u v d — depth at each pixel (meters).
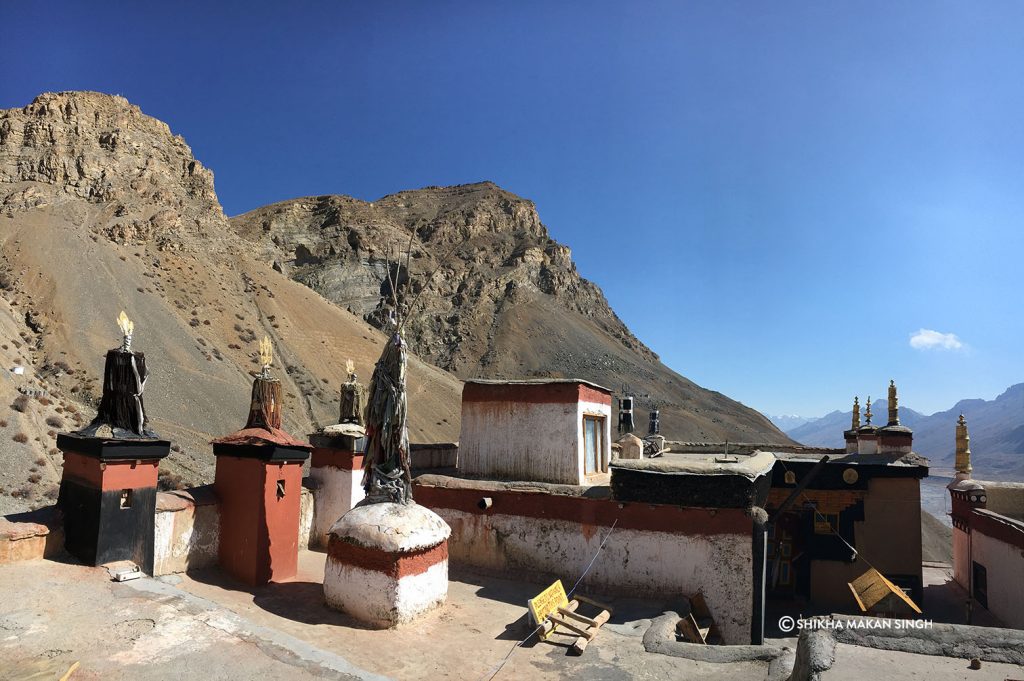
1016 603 19.81
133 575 10.79
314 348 121.38
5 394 56.81
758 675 10.11
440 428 112.12
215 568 13.62
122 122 147.62
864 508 23.41
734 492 14.03
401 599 11.32
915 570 22.72
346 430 17.58
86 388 73.00
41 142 127.56
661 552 14.60
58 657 7.86
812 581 23.45
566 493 15.91
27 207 110.94
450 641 11.15
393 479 12.63
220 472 14.10
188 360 91.81
